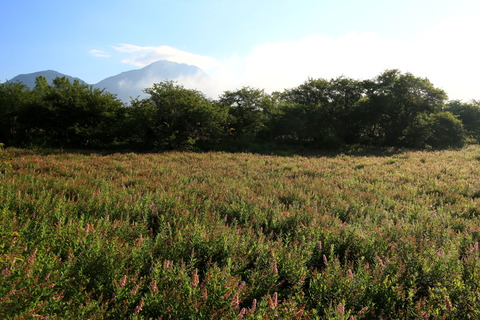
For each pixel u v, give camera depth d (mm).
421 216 7160
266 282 3654
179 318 2791
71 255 3467
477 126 45500
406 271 3924
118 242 4168
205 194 8695
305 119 34656
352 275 3648
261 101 36031
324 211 7598
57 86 34000
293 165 17719
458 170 16125
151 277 3451
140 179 10242
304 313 2980
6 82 28109
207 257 4426
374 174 14484
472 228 6238
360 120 37688
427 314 3023
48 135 26688
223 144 29578
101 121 26734
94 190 7785
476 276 3473
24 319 2254
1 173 9211
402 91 35719
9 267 2771
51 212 5371
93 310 2721
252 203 7695
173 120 25656
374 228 5828
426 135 35875
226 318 2693
